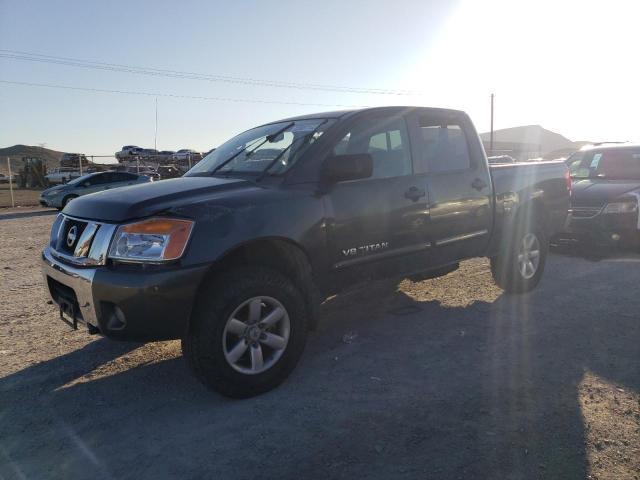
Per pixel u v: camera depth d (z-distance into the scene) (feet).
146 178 72.33
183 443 10.27
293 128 15.26
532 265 20.01
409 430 10.44
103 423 11.16
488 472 9.05
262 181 13.24
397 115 15.70
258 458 9.66
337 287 13.83
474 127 17.99
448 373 13.04
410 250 15.26
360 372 13.26
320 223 13.02
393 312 18.11
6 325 17.72
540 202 19.94
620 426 10.44
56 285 12.73
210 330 11.27
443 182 16.21
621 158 29.25
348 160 12.82
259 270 12.07
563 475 8.94
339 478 9.00
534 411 11.07
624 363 13.41
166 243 10.82
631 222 25.20
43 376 13.62
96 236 11.41
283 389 12.43
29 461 9.84
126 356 14.87
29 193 105.60
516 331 15.92
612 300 18.83
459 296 19.90
